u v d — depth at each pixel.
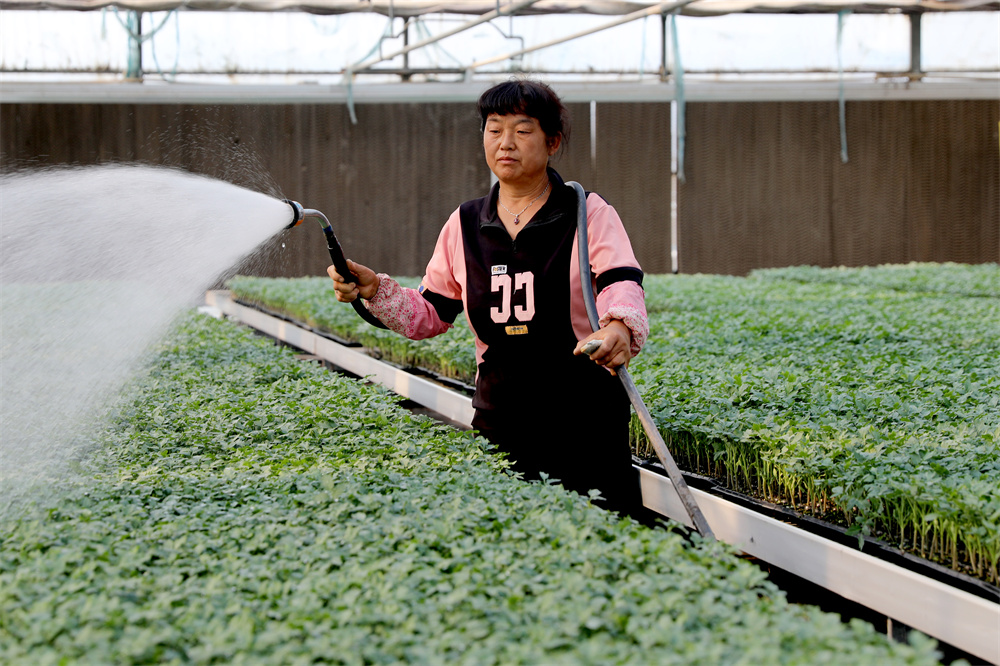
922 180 17.45
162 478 3.11
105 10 13.88
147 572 2.26
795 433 3.69
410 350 6.88
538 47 11.48
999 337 6.62
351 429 3.79
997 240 17.69
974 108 17.33
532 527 2.46
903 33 15.94
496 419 3.47
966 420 4.02
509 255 3.31
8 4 13.12
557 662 1.71
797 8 14.02
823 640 1.84
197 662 1.79
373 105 16.64
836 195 17.38
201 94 15.35
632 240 17.25
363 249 16.92
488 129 3.27
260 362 5.74
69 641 1.83
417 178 16.91
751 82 16.44
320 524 2.56
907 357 6.02
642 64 15.97
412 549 2.31
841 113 16.16
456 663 1.75
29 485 3.05
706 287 11.54
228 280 12.56
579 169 17.05
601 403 3.34
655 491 4.00
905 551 3.14
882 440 3.58
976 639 2.55
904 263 17.61
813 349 6.16
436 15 13.69
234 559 2.31
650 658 1.75
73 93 14.95
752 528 3.40
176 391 4.80
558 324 3.29
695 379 4.94
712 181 17.22
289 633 1.85
